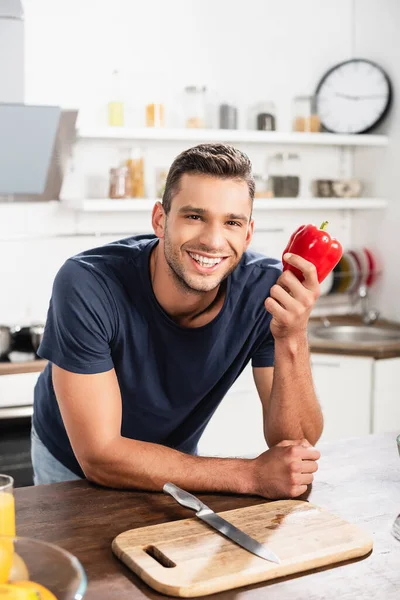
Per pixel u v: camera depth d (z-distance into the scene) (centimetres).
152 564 107
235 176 137
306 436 163
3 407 287
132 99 344
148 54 345
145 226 358
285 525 121
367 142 366
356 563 112
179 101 352
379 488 141
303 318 146
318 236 142
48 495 138
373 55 376
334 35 384
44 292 341
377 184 383
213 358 162
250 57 367
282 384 156
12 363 289
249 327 166
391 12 361
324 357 325
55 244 340
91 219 346
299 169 365
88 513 129
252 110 357
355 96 373
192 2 352
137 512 130
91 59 335
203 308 157
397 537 120
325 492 139
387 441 169
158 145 354
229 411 324
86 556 113
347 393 323
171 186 140
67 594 82
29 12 320
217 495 139
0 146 288
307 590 104
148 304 153
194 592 101
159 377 160
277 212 384
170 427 170
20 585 80
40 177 304
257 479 138
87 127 315
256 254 177
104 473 142
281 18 371
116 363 157
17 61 279
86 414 143
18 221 332
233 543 114
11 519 106
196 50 355
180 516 128
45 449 185
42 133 290
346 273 381
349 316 391
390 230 375
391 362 320
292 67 377
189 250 139
